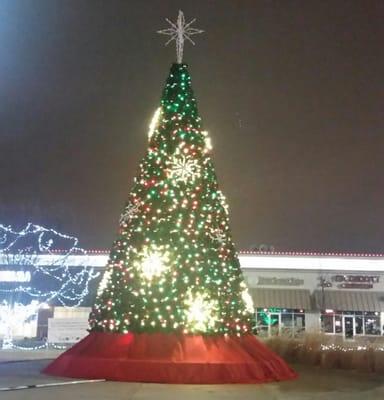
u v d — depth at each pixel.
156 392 10.62
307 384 12.95
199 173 14.10
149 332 12.68
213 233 13.74
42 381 11.95
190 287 12.91
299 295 42.56
